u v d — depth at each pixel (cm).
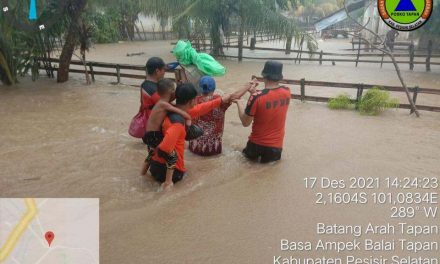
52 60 1075
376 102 777
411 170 521
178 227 383
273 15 1592
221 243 360
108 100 866
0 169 503
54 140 611
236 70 1390
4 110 776
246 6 1571
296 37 1608
